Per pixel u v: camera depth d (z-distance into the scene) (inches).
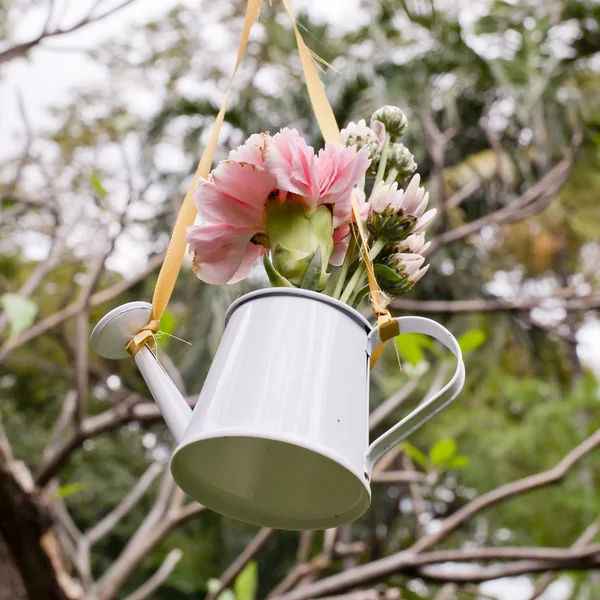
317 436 23.5
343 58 163.9
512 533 234.5
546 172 177.3
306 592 86.9
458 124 166.1
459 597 180.9
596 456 213.5
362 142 31.9
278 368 24.4
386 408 88.7
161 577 91.4
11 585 83.1
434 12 163.6
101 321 28.9
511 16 172.9
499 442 221.8
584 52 177.9
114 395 97.0
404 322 25.8
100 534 92.7
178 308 169.3
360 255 28.9
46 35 77.0
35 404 273.6
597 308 153.3
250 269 30.1
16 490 72.9
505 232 260.7
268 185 27.5
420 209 29.4
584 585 182.9
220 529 260.4
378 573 88.0
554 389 231.0
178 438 26.8
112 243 94.3
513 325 200.7
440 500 229.1
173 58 170.1
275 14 167.8
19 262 210.5
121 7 78.1
